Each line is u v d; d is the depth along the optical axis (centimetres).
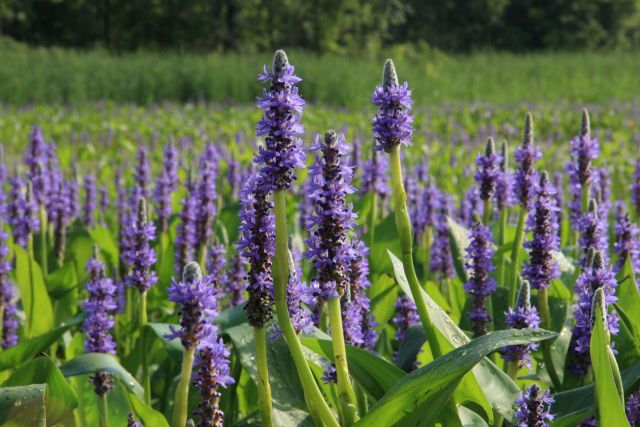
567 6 8125
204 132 2064
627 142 1797
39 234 716
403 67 4197
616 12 8138
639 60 4775
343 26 7025
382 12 7219
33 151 641
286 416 320
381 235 591
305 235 701
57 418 316
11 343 509
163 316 643
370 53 6462
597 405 255
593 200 417
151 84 3547
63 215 694
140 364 480
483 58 5028
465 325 439
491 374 298
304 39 6962
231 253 613
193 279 244
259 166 260
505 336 245
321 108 2916
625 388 320
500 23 8256
